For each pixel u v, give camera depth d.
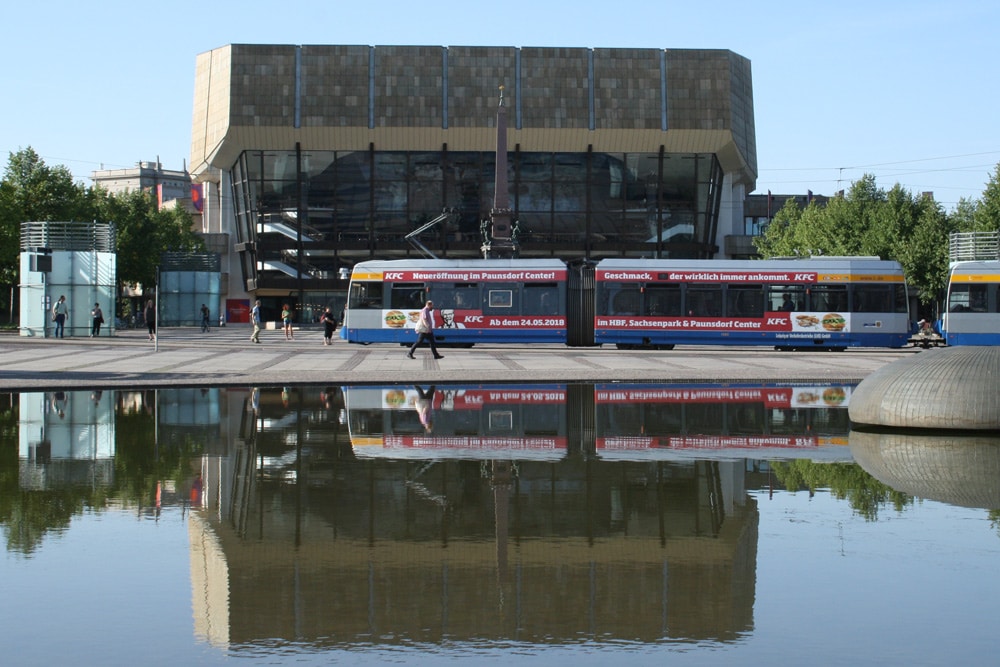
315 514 10.28
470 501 10.95
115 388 24.58
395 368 31.42
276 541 9.13
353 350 43.31
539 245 79.94
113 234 53.84
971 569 8.23
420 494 11.34
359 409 20.19
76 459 13.82
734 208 96.88
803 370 30.12
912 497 11.17
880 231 67.88
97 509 10.52
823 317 43.22
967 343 43.34
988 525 9.77
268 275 81.06
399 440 15.70
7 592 7.57
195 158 85.69
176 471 12.86
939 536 9.34
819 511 10.43
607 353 41.25
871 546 8.98
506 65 77.69
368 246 80.12
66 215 70.06
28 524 9.80
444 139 78.00
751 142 83.88
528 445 15.14
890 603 7.35
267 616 7.02
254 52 77.19
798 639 6.59
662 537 9.32
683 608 7.21
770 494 11.34
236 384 25.53
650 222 80.06
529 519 10.06
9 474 12.61
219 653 6.32
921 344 49.91
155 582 7.82
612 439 15.80
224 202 89.31
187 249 96.06
